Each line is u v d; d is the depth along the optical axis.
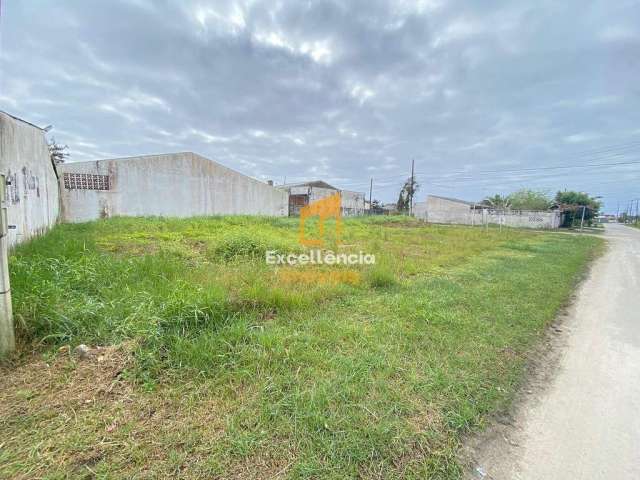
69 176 13.15
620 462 1.69
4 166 5.27
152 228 10.29
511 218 30.83
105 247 6.69
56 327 2.55
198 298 3.15
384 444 1.69
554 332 3.53
